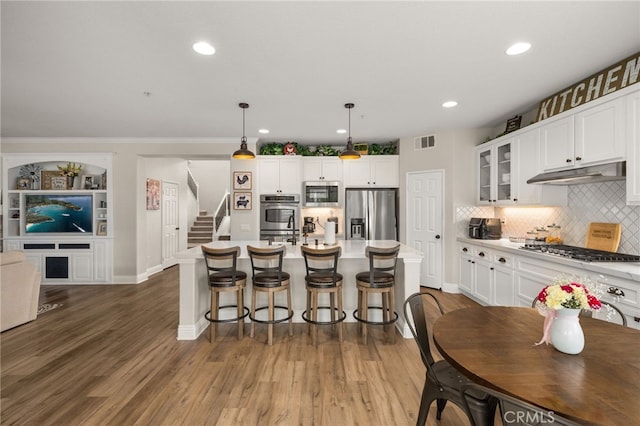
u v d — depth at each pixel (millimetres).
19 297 3578
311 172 5656
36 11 1988
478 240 4285
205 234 8867
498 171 4203
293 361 2715
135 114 4121
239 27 2178
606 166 2523
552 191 3432
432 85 3189
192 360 2742
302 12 2016
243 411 2051
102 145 5535
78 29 2197
